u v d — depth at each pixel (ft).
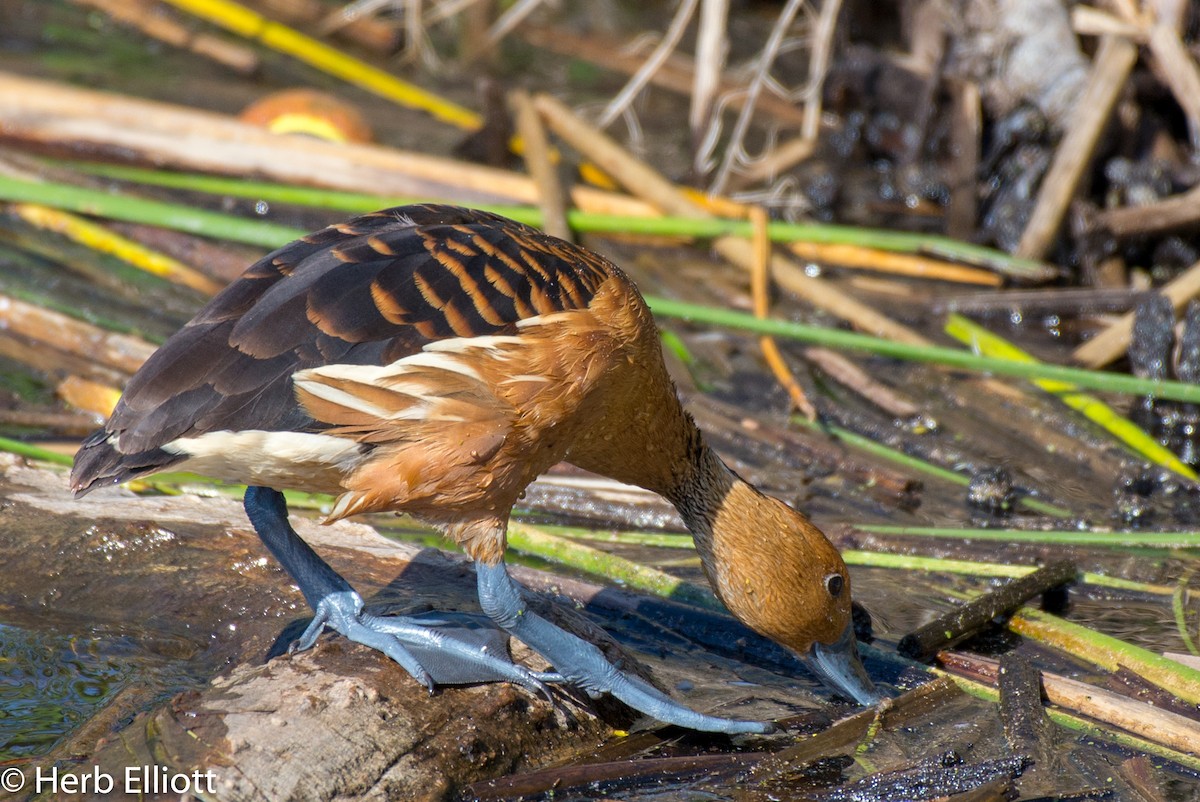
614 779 23.88
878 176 57.11
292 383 23.04
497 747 24.26
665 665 28.58
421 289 24.21
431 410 23.62
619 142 58.23
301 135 51.80
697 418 39.68
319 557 27.14
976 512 36.22
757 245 46.24
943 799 23.38
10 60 60.64
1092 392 42.55
